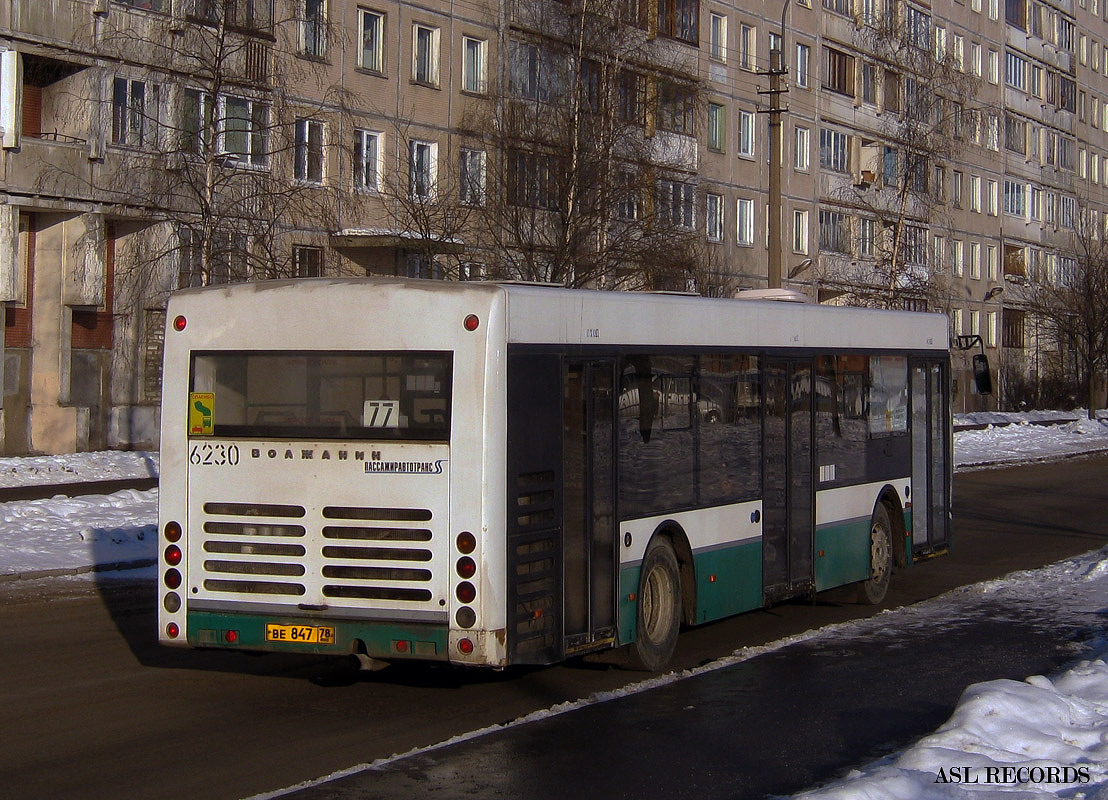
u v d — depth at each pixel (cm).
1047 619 1268
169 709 896
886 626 1234
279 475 884
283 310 892
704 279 3862
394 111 3669
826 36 5603
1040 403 7206
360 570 862
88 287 3080
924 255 5794
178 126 2836
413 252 3238
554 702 927
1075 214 8275
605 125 3259
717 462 1114
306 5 3397
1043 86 7888
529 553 872
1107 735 771
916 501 1491
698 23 4834
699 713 885
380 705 913
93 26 2969
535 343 884
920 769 686
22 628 1205
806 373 1265
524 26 3556
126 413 3291
